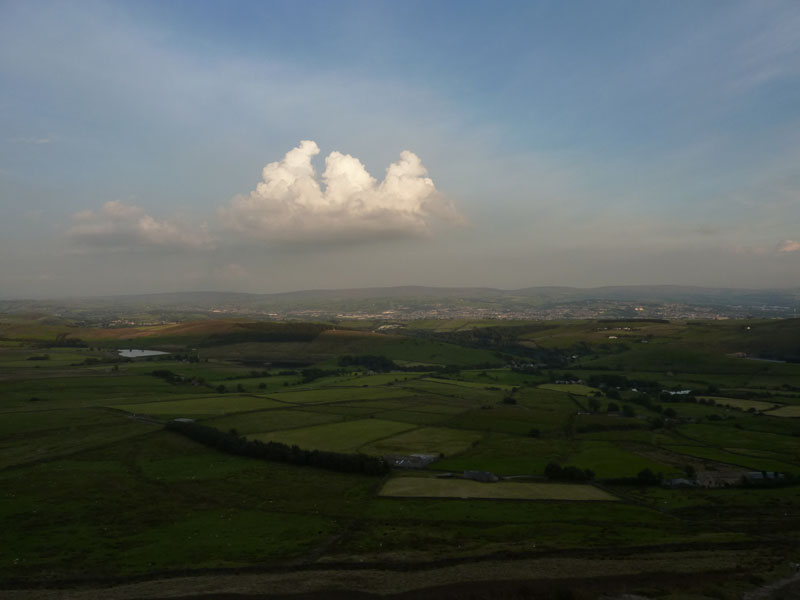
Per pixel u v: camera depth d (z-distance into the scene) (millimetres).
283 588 46938
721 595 43719
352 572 50562
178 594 45781
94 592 46469
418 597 44656
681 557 54031
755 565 51406
